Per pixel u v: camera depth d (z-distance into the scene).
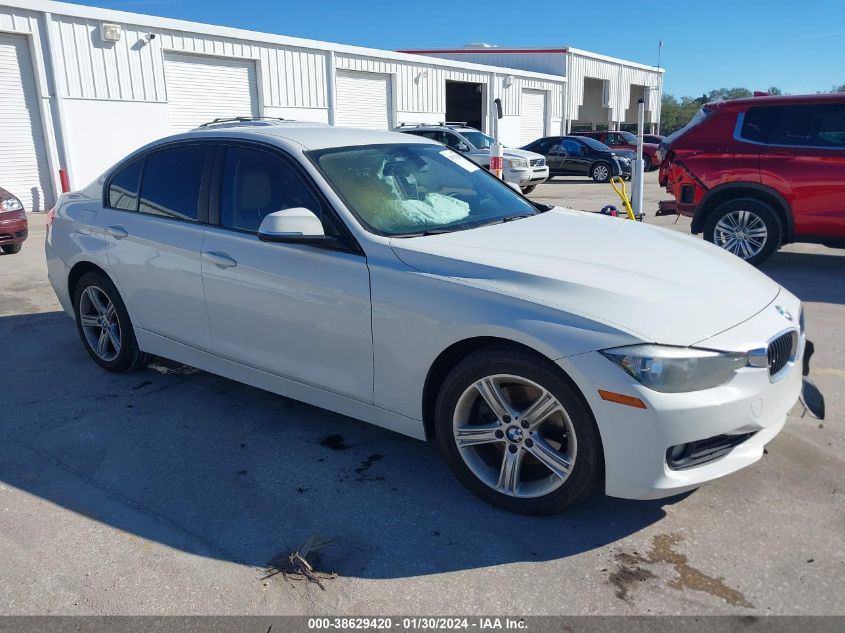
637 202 9.27
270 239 3.28
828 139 7.12
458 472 3.16
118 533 2.96
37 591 2.61
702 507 3.05
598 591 2.54
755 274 3.39
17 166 15.20
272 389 3.78
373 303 3.17
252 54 19.45
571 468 2.80
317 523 3.01
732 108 7.63
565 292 2.80
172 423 4.02
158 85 17.47
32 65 15.14
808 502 3.07
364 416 3.41
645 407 2.57
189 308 4.03
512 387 3.00
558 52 33.09
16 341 5.58
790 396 2.97
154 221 4.21
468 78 27.53
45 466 3.54
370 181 3.65
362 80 23.22
